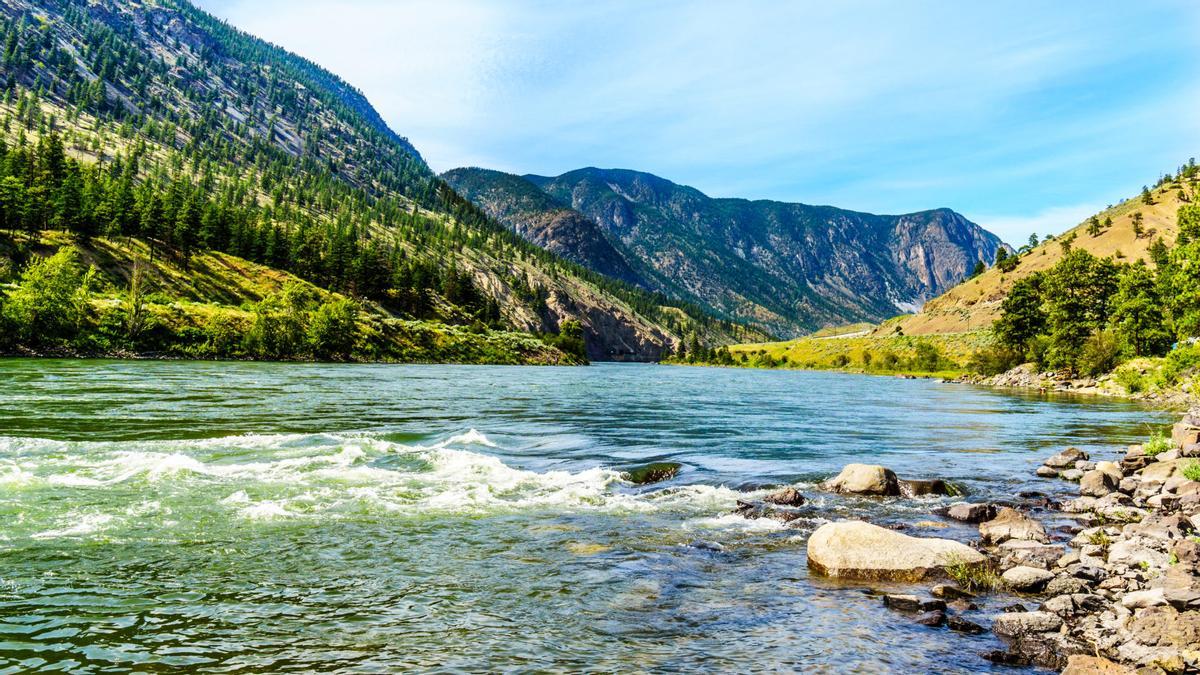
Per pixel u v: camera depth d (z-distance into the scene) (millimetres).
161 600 8320
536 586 9344
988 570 10344
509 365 150875
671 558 10977
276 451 20312
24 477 15242
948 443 28906
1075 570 10125
